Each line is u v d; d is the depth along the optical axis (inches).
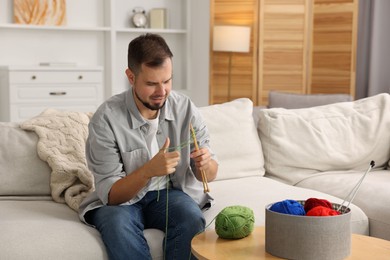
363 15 231.9
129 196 84.5
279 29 224.5
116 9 234.7
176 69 247.6
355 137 121.0
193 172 93.7
